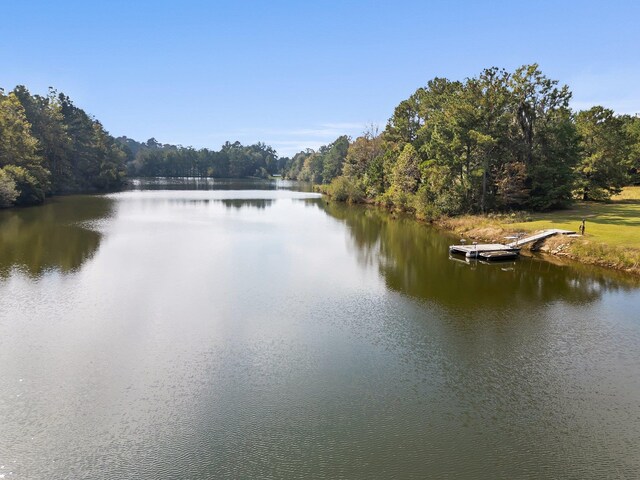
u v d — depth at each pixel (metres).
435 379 16.92
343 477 11.77
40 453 12.52
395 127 89.06
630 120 91.19
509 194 55.28
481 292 27.69
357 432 13.64
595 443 13.32
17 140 76.19
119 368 17.30
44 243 40.03
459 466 12.27
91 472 11.83
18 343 19.30
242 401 15.20
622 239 37.28
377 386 16.34
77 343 19.39
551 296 26.97
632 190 79.94
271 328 21.52
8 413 14.32
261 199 95.19
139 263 33.50
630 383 16.84
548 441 13.39
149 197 94.44
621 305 25.39
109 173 117.12
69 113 114.44
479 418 14.49
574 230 41.69
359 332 21.25
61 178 100.25
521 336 21.06
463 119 55.66
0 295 25.30
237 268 32.84
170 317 22.64
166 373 16.98
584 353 19.34
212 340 19.98
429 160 65.81
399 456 12.62
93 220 55.69
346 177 102.00
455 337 20.84
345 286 28.70
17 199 70.62
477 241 45.22
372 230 52.72
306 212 71.19
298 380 16.64
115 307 23.84
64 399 15.15
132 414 14.37
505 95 55.84
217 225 54.25
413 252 40.00
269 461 12.33
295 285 28.70
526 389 16.33
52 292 26.11
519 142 57.09
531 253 39.28
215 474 11.80
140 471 11.88
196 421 14.08
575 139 57.44
